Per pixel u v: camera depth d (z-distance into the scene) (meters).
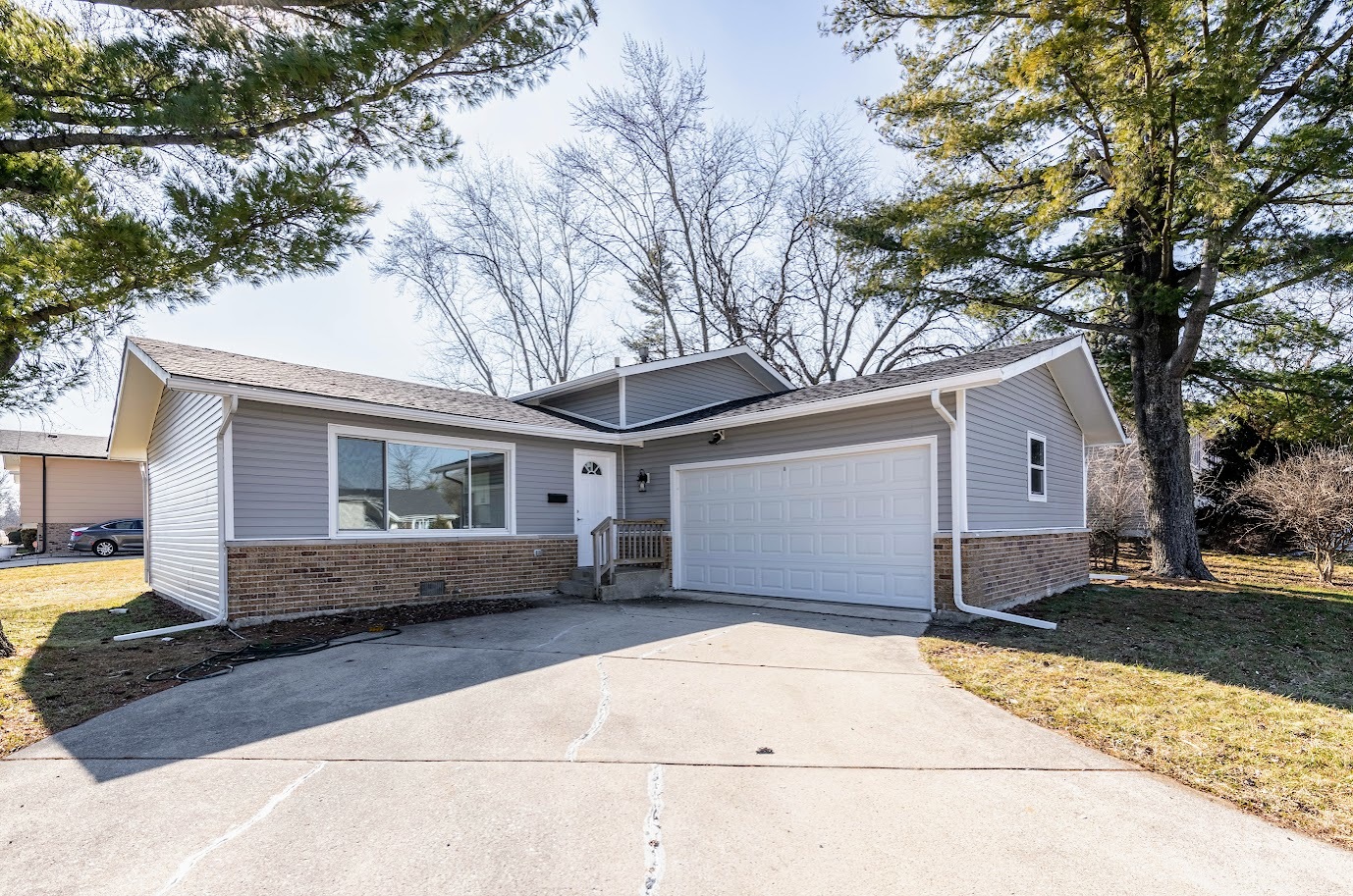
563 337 28.12
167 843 3.11
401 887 2.76
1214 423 17.92
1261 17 10.75
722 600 10.76
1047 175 11.73
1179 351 12.73
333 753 4.17
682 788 3.68
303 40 5.88
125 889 2.75
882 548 9.52
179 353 8.96
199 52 6.32
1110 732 4.54
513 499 11.20
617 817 3.35
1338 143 10.24
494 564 10.80
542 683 5.71
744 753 4.18
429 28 6.00
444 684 5.68
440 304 27.03
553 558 11.73
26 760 4.09
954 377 8.40
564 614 9.29
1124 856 3.01
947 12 12.12
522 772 3.88
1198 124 10.78
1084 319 16.47
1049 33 10.91
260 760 4.07
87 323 7.45
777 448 10.82
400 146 7.56
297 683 5.71
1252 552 17.58
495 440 11.01
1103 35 9.80
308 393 8.37
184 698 5.30
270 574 8.38
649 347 26.66
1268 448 17.27
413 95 6.96
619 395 13.59
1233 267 12.73
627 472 13.34
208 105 5.91
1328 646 7.11
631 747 4.27
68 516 23.62
